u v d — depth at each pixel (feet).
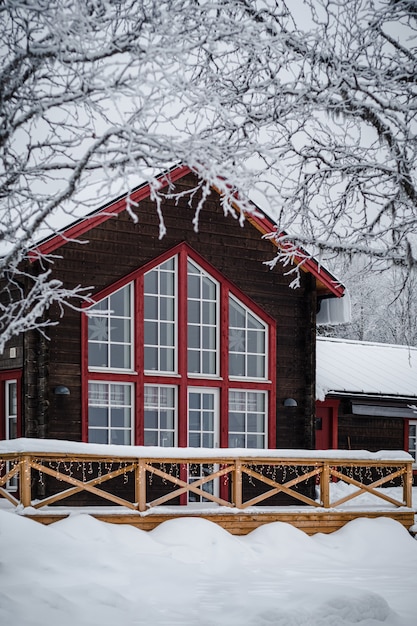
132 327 49.90
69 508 42.52
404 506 50.24
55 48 24.43
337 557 43.91
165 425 50.83
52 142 25.55
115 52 24.80
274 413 54.19
